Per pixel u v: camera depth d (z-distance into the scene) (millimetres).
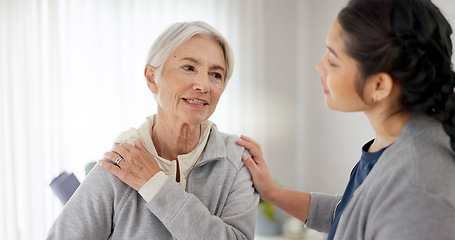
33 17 3006
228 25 3416
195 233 989
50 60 3006
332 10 3129
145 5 3213
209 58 1113
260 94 3463
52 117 3018
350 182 992
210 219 1006
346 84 792
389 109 803
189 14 3328
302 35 3467
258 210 2615
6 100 2965
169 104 1125
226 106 3426
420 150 717
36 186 3008
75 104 3084
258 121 3467
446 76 747
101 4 3123
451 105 737
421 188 679
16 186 2965
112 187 1066
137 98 3191
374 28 731
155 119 1247
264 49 3482
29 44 2992
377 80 763
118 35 3146
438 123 750
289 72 3521
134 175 1033
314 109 3330
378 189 737
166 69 1116
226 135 1304
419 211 670
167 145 1181
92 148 3119
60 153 3033
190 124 1123
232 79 3438
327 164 3184
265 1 3475
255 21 3453
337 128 3057
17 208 2979
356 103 812
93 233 1053
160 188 1007
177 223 994
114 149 1083
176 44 1099
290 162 3535
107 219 1070
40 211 3018
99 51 3117
